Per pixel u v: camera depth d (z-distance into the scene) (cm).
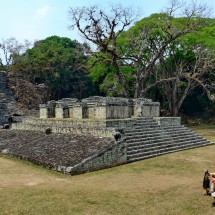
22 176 1308
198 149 2064
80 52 5362
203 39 3425
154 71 3991
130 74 3747
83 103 2322
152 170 1433
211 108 4809
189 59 3691
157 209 917
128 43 3472
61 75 5200
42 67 4975
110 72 3844
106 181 1227
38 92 4622
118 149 1540
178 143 2070
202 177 1297
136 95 3488
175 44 3594
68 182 1209
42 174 1347
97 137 1652
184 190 1102
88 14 3203
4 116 3216
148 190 1101
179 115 4803
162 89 4347
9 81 4362
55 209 911
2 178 1269
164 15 3575
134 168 1473
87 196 1030
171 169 1455
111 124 1870
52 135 1886
